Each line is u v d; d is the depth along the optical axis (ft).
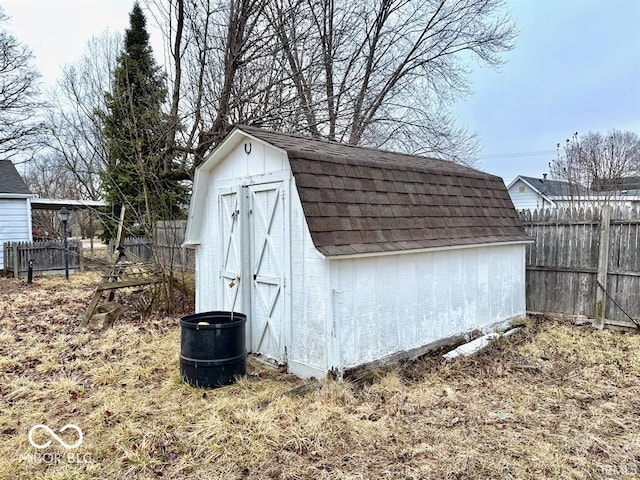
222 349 13.48
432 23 45.47
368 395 12.94
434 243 16.20
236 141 16.84
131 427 10.80
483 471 9.10
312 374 13.89
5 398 12.89
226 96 30.32
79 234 87.92
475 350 17.48
